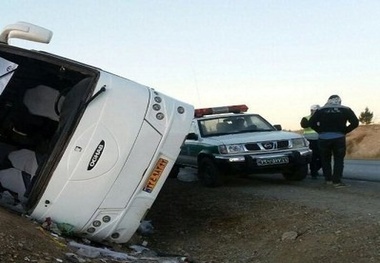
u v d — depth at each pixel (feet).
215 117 39.34
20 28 22.35
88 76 20.71
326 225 22.98
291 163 35.17
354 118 33.83
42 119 25.48
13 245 15.20
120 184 20.06
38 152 24.20
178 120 21.35
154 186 20.92
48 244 16.74
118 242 20.93
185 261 21.68
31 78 24.81
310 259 20.12
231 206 29.81
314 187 34.04
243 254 23.03
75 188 19.35
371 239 20.17
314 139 39.24
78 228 19.72
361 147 91.40
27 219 18.99
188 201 32.94
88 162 19.42
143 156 20.42
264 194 31.50
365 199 27.91
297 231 23.34
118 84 20.35
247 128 39.06
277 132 37.58
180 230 27.91
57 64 20.51
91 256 17.56
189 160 38.19
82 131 19.43
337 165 34.12
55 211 19.30
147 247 24.57
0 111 25.67
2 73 20.17
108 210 19.99
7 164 24.11
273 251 22.26
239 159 34.04
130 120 20.15
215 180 35.22
